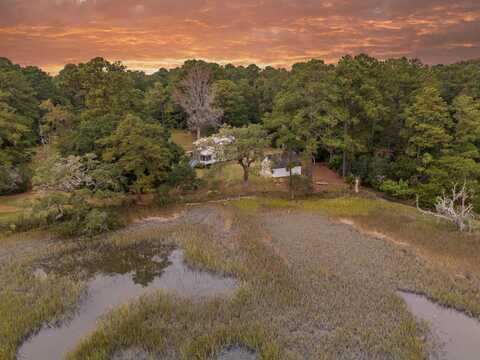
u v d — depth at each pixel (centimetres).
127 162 2762
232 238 2217
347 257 1942
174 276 1816
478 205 2686
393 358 1205
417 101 3362
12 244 2162
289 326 1360
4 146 3431
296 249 2052
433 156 3328
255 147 3061
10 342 1288
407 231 2291
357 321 1390
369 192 3309
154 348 1261
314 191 3319
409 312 1442
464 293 1600
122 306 1515
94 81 4325
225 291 1653
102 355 1216
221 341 1292
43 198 2300
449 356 1235
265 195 3186
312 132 3475
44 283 1703
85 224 2323
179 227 2427
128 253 2084
